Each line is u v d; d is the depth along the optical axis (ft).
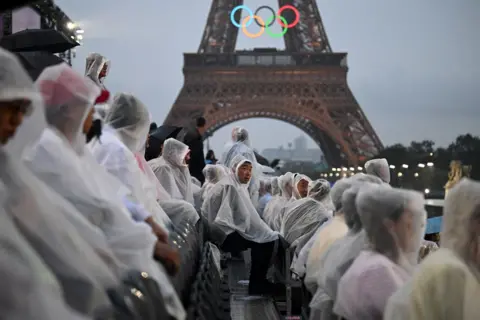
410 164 337.11
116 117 30.53
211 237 58.29
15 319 11.07
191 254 34.68
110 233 19.77
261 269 57.36
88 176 20.76
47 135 19.80
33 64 35.45
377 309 22.77
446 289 19.54
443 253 20.31
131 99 30.68
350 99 315.78
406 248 23.67
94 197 19.66
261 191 93.91
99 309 14.28
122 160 27.76
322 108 314.96
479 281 19.97
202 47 338.75
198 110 313.94
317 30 339.57
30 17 66.95
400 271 23.34
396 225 23.47
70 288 14.16
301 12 342.44
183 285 27.45
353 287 23.18
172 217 40.73
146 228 20.30
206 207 58.75
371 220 23.67
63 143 20.34
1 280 11.14
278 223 67.87
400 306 20.22
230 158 79.82
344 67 317.42
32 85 14.83
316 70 318.45
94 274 14.94
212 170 72.69
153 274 19.94
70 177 19.51
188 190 53.21
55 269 14.24
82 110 21.34
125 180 27.66
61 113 21.17
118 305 15.28
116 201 20.99
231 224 57.41
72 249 14.55
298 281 51.08
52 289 11.67
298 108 316.81
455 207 20.13
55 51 40.96
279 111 332.60
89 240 16.85
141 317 16.10
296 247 51.37
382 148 307.99
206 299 30.53
